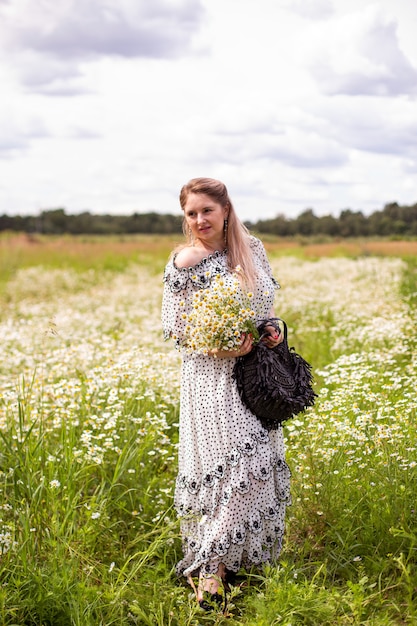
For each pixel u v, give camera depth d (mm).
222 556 3342
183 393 3518
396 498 3617
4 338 7004
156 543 3342
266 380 3295
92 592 3080
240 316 3285
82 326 8633
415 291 10148
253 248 3670
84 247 23469
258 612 3037
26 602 3012
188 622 3055
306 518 3836
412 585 3162
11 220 47469
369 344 7000
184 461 3539
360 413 4410
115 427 4430
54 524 3369
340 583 3426
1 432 4008
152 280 15508
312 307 10164
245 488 3312
